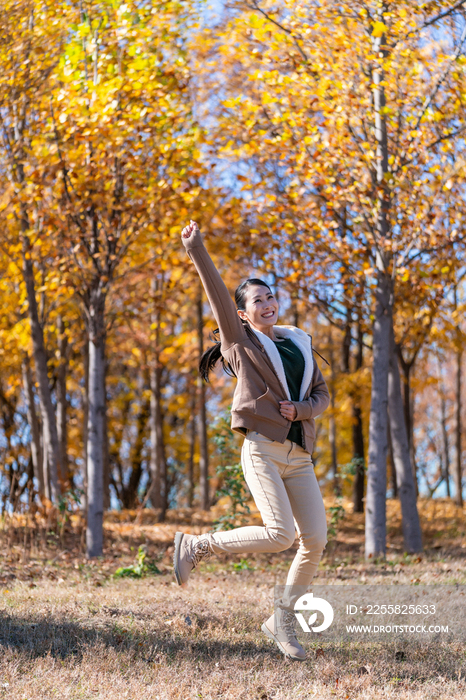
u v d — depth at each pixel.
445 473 22.66
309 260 9.91
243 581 6.23
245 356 3.29
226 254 11.67
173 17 8.88
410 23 8.00
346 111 8.59
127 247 9.25
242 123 10.11
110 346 15.41
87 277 9.35
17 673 3.18
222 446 9.09
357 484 15.50
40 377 10.77
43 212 8.82
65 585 6.09
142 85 8.55
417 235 8.98
